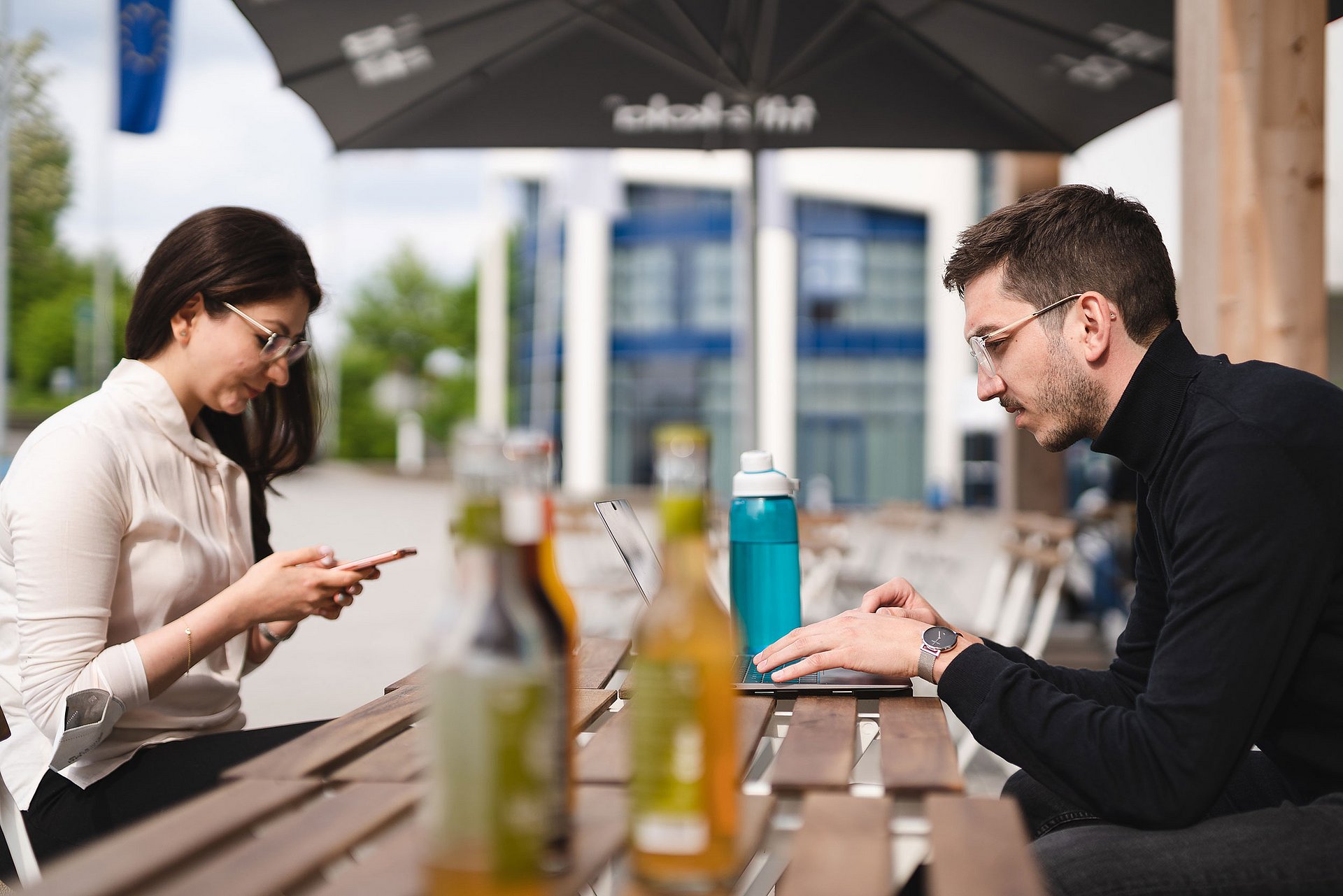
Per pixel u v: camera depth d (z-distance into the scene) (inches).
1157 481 60.2
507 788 27.8
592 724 56.0
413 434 2207.2
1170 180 327.9
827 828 37.3
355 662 242.2
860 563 403.9
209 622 67.9
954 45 145.6
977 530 681.6
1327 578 52.7
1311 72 99.7
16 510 68.0
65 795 68.2
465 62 146.5
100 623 68.2
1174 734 50.9
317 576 69.9
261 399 87.8
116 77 253.9
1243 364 59.8
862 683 61.7
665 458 31.5
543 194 1298.0
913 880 52.2
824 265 1107.3
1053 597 178.2
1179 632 52.7
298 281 78.7
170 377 78.2
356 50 139.1
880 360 1109.7
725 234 1127.6
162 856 33.9
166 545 74.3
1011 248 64.5
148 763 70.6
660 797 30.6
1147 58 137.0
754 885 47.7
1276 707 57.1
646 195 1150.3
